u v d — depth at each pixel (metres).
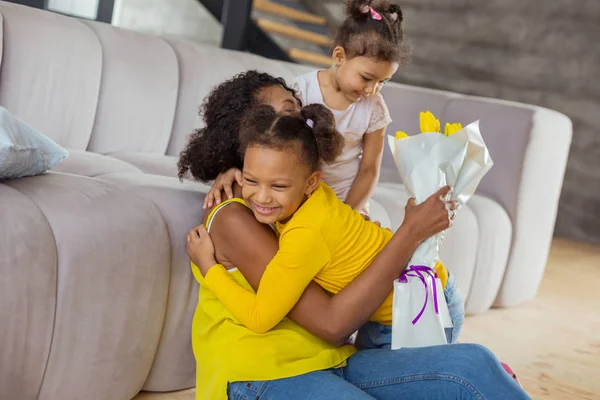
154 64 2.69
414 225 1.42
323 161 1.39
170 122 2.75
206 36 5.43
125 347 1.55
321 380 1.31
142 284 1.55
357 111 1.97
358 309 1.38
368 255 1.45
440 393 1.31
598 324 3.13
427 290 1.46
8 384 1.35
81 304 1.44
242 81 1.56
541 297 3.47
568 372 2.50
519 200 3.08
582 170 5.30
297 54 5.66
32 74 2.31
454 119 3.29
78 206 1.48
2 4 2.31
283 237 1.36
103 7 4.27
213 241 1.45
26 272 1.33
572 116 5.30
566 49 5.29
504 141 3.11
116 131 2.59
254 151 1.32
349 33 1.82
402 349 1.42
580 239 5.31
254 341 1.36
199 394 1.43
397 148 1.52
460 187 1.49
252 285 1.41
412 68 6.02
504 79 5.57
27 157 1.48
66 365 1.45
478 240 2.84
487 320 2.97
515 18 5.49
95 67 2.48
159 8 5.27
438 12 5.87
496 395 1.27
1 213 1.32
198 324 1.51
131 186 1.71
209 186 1.93
